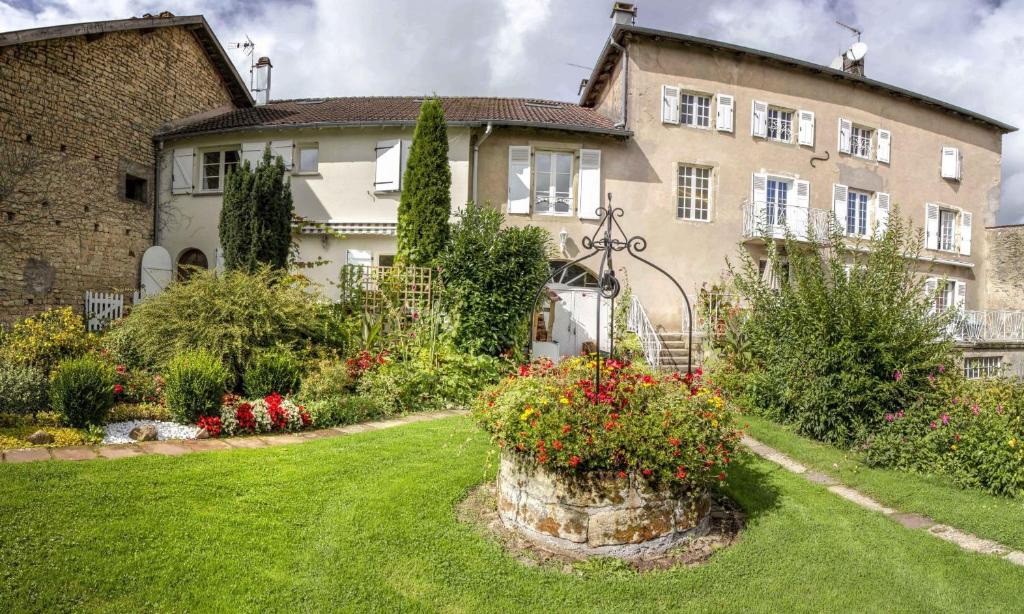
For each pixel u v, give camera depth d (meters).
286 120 14.66
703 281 15.48
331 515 4.48
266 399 7.33
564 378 4.99
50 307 12.12
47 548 3.60
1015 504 5.57
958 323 16.44
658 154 15.27
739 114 16.14
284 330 8.80
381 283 10.94
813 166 17.02
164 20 14.40
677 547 4.38
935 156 19.17
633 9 16.19
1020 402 7.09
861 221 18.08
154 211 14.93
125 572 3.45
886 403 7.48
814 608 3.64
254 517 4.33
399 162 14.03
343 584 3.56
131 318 8.61
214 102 17.19
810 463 6.97
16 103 11.39
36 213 11.82
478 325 10.20
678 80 15.52
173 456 5.57
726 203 15.86
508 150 14.43
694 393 4.96
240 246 11.16
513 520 4.50
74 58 12.58
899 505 5.61
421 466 5.72
